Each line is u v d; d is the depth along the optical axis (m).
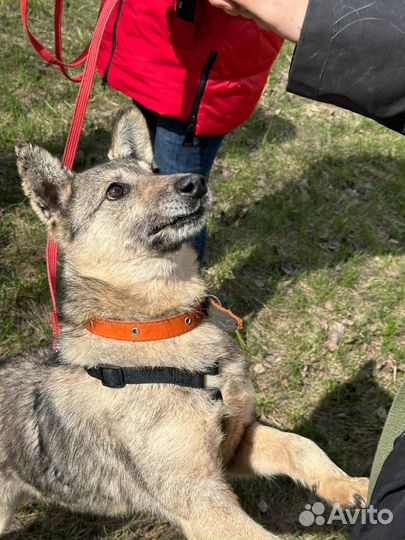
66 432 0.83
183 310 0.84
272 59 1.03
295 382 1.18
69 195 0.90
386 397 1.16
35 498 0.96
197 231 0.88
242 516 0.74
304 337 1.27
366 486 0.77
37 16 2.05
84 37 2.00
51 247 0.93
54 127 1.69
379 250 1.46
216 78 0.97
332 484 0.78
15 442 0.89
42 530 1.01
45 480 0.87
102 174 0.91
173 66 0.96
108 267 0.85
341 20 0.53
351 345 1.25
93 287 0.85
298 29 0.55
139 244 0.85
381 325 1.29
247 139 1.75
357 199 1.61
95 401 0.81
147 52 0.97
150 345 0.81
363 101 0.55
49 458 0.85
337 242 1.49
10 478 0.91
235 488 1.05
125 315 0.83
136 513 1.00
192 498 0.76
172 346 0.82
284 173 1.66
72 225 0.89
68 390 0.83
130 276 0.84
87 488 0.85
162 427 0.78
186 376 0.80
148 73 0.98
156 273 0.84
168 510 0.79
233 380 0.83
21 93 1.78
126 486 0.82
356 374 1.20
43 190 0.89
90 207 0.88
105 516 1.02
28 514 1.02
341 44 0.53
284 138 1.78
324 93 0.56
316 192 1.60
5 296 1.28
